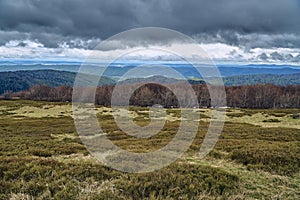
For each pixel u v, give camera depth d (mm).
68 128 37156
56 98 121750
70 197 8883
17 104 80562
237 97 120312
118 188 9750
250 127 36875
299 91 126125
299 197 10047
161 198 9086
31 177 10758
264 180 11789
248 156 15562
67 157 16750
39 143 23531
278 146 19062
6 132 33875
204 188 10094
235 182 11078
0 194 9164
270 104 119375
